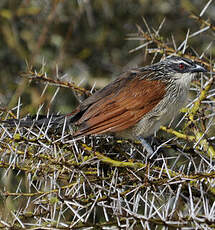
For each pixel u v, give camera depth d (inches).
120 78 402.0
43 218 290.5
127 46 613.6
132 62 582.2
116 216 283.9
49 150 324.2
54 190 307.4
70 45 599.2
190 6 576.7
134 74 405.1
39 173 319.3
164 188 294.5
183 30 595.2
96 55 610.2
